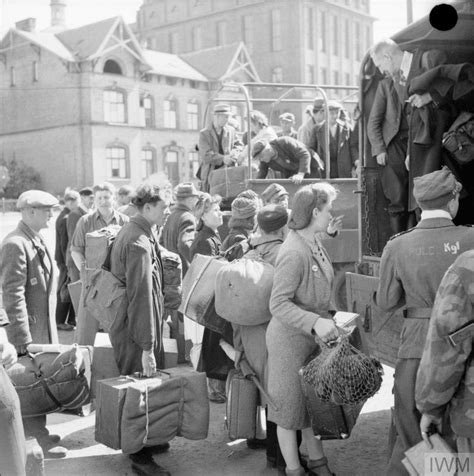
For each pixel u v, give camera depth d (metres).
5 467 2.96
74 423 5.26
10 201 40.44
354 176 8.73
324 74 45.06
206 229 5.77
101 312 4.50
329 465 4.28
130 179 45.28
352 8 47.28
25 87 45.81
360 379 3.29
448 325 2.54
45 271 4.64
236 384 4.17
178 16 46.84
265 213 4.22
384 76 5.36
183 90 47.06
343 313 3.98
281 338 3.75
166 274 6.06
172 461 4.44
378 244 5.39
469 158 4.70
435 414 2.65
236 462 4.39
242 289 3.95
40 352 4.41
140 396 4.05
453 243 3.21
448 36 4.79
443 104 4.65
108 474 4.21
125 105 44.97
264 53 42.75
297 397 3.73
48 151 45.00
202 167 9.20
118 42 44.28
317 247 3.80
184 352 6.19
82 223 6.62
